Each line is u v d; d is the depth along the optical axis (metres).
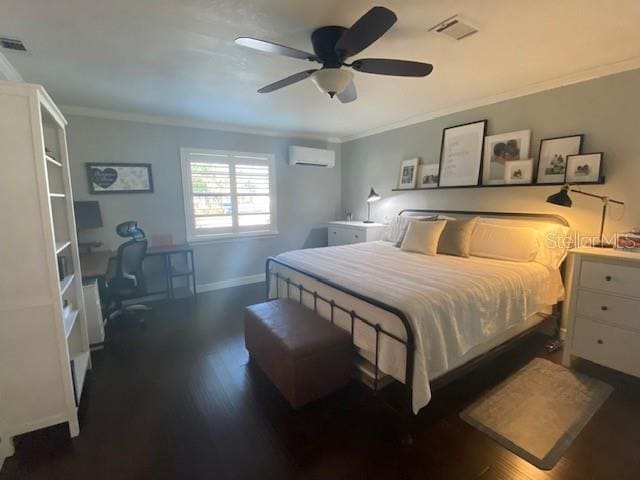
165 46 2.01
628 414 1.84
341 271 2.39
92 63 2.24
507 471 1.47
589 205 2.61
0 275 1.51
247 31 1.85
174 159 3.94
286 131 4.68
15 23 1.71
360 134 4.88
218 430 1.74
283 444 1.64
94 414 1.88
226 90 2.85
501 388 2.10
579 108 2.60
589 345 2.24
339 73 1.87
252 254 4.71
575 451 1.58
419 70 1.89
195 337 2.91
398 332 1.65
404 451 1.58
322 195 5.27
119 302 3.30
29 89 1.47
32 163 1.51
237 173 4.43
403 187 4.19
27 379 1.60
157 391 2.10
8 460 1.55
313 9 1.64
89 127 3.41
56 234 2.19
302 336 1.92
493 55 2.20
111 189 3.58
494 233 2.84
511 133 3.03
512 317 2.17
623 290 2.06
